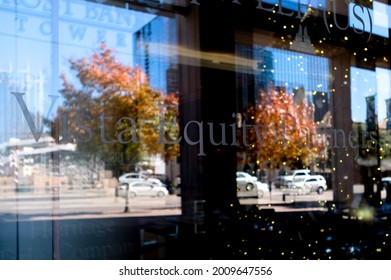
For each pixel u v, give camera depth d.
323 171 3.11
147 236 3.58
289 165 3.05
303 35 2.94
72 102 2.65
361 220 3.22
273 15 2.94
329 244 3.15
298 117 3.04
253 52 3.30
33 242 2.69
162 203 4.02
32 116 2.39
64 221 3.35
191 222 3.65
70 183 3.62
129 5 2.83
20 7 2.35
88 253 3.19
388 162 3.29
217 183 3.42
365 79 3.18
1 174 2.46
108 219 3.82
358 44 3.10
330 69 3.05
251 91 3.30
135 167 3.96
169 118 3.44
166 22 3.27
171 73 3.93
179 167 3.85
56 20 2.48
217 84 3.61
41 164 2.72
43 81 2.45
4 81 2.29
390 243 3.22
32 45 2.39
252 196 3.16
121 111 3.66
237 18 3.20
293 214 3.11
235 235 3.26
